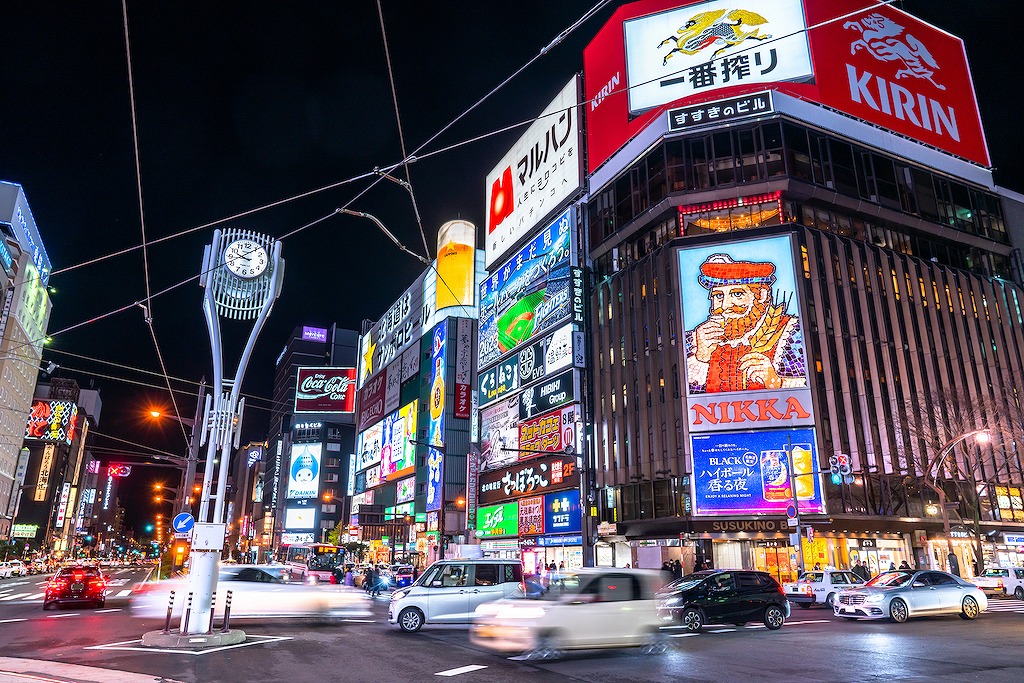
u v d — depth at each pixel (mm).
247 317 16641
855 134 47156
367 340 106875
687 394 41188
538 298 56969
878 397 41062
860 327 42719
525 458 55062
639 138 49625
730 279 42562
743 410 39812
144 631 17328
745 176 44562
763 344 40625
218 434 15688
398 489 83062
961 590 19266
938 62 53469
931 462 39219
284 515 118562
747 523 37625
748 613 17453
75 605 26109
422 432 77562
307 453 121312
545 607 12383
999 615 20250
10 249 89312
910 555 39000
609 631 12555
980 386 45188
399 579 33438
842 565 37000
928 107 51344
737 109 45906
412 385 83500
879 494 38781
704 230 44781
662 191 46875
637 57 51750
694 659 12203
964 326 46750
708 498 38938
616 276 49656
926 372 43719
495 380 62656
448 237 78688
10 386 94750
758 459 38688
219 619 19156
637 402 45281
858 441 39531
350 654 12977
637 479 43594
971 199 51219
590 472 47812
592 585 12977
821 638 15016
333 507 119438
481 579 17688
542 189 60531
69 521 138625
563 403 51000
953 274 47969
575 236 54000
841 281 43156
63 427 126438
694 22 50438
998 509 41219
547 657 12523
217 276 16438
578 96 57312
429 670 11133
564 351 51938
